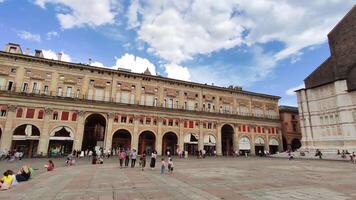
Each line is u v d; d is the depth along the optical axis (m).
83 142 49.22
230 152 58.28
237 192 10.95
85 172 19.22
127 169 22.02
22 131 38.59
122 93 47.56
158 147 47.38
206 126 53.84
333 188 12.12
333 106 50.72
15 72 40.16
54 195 10.16
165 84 52.38
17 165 25.03
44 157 37.91
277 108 66.25
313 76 57.22
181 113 51.16
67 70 44.00
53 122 40.38
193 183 13.63
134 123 46.25
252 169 22.47
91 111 43.44
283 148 65.62
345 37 51.00
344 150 44.81
